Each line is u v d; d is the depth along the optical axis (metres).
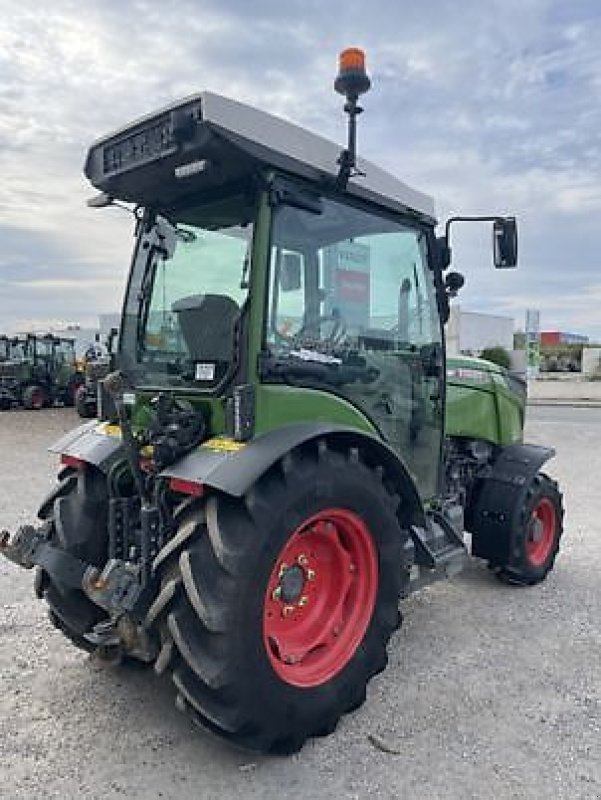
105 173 2.92
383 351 3.38
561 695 3.02
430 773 2.46
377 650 2.90
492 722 2.79
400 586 3.01
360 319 3.23
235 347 2.70
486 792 2.35
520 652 3.45
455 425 4.29
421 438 3.70
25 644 3.48
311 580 2.83
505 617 3.92
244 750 2.52
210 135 2.49
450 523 3.87
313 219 2.96
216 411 2.74
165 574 2.45
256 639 2.41
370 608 2.90
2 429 13.96
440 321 3.82
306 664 2.71
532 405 21.08
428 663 3.32
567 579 4.61
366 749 2.62
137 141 2.75
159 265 3.20
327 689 2.66
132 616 2.51
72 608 3.08
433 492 3.82
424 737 2.69
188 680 2.39
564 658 3.39
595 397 23.78
